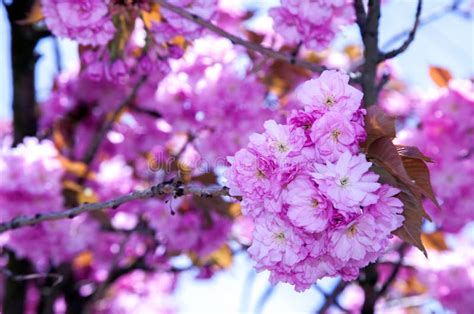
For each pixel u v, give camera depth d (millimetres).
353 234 930
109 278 1639
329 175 908
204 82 1486
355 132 920
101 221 1552
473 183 1497
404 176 911
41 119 1742
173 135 1646
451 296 1771
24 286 1616
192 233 1552
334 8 1216
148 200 1557
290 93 1539
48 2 1203
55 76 1740
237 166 925
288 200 917
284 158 916
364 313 1336
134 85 1599
